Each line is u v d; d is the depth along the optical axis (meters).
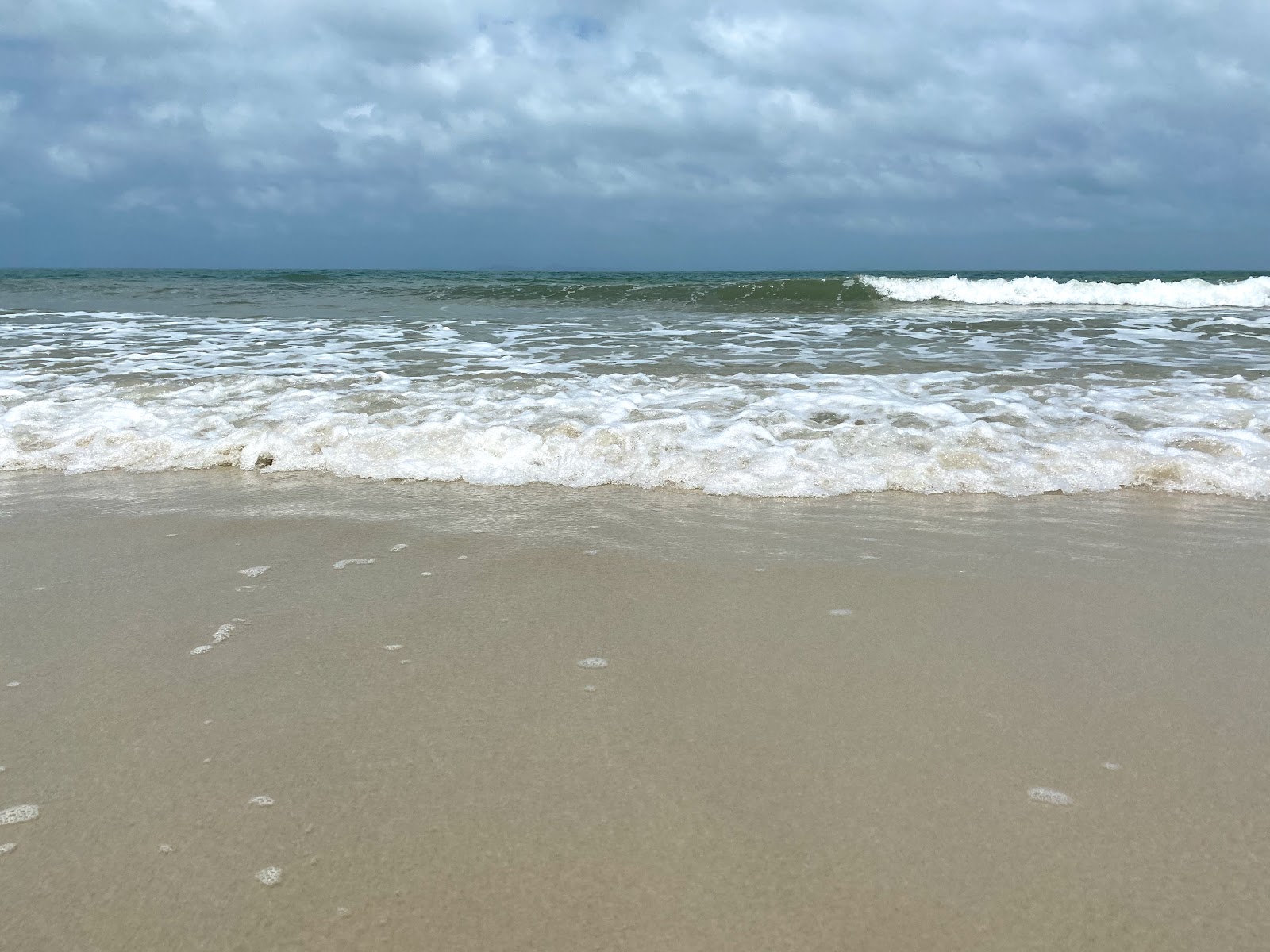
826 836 1.56
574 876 1.46
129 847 1.54
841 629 2.47
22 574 2.93
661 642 2.39
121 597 2.73
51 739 1.91
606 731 1.92
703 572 2.91
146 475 4.20
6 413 5.00
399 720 1.97
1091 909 1.38
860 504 3.67
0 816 1.63
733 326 9.99
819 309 12.59
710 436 4.43
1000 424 4.66
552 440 4.32
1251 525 3.40
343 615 2.58
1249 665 2.25
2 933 1.34
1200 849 1.53
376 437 4.46
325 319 10.73
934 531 3.34
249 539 3.27
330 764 1.80
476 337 8.87
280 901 1.41
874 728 1.93
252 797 1.68
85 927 1.36
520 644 2.37
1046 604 2.65
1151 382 5.89
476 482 4.01
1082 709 2.02
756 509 3.60
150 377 6.17
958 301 14.04
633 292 14.56
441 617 2.56
